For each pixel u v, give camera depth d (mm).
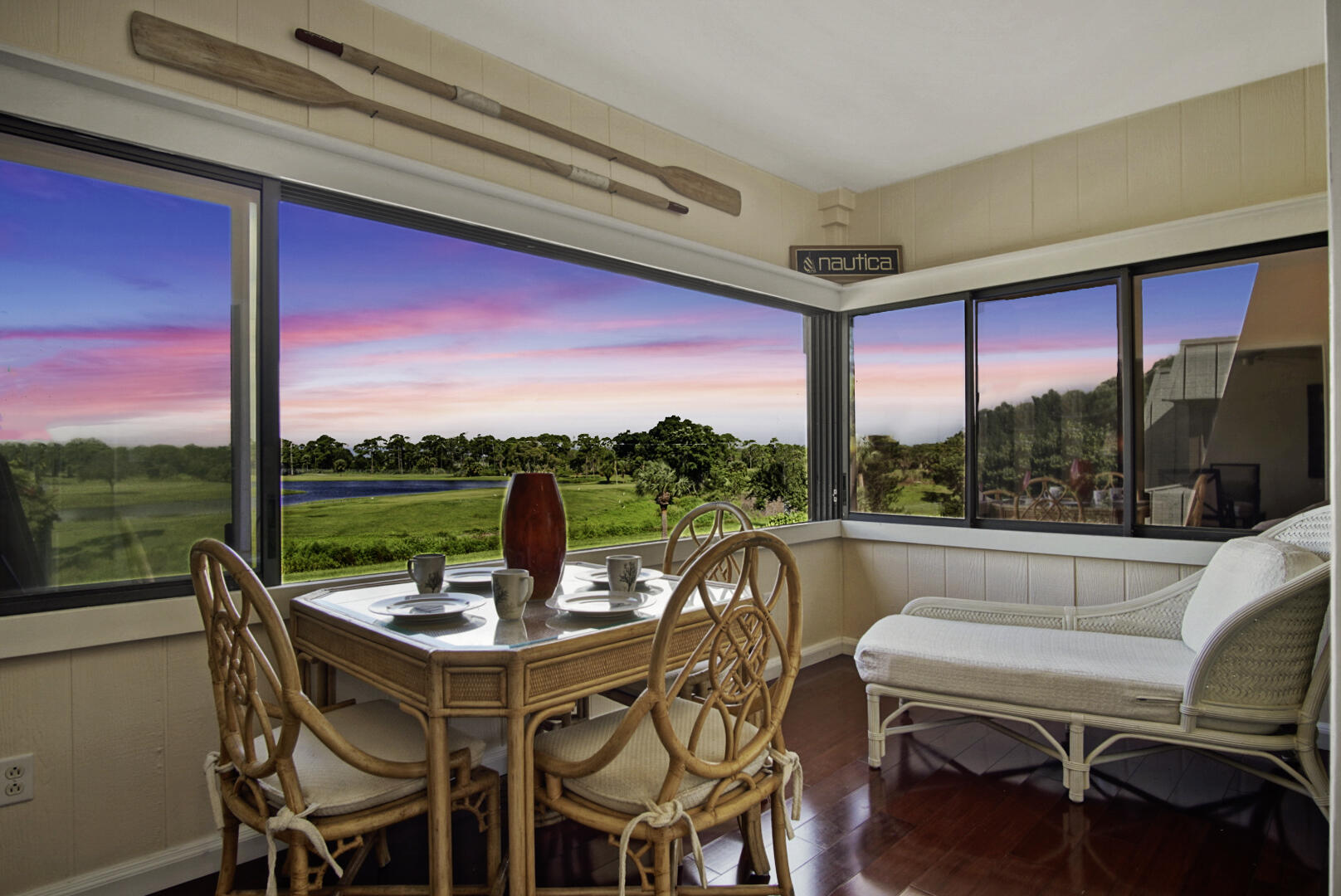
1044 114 3184
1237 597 2281
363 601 1949
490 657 1436
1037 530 3410
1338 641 1008
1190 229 2947
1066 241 3350
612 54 2678
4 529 1730
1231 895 1815
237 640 1430
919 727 2615
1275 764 2318
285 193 2172
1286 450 2795
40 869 1735
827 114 3152
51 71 1694
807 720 3057
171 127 1882
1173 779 2479
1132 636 2676
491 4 2355
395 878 1950
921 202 3887
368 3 2322
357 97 2232
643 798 1441
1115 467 3199
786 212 3914
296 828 1369
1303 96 2807
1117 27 2537
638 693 2404
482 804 1854
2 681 1686
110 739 1832
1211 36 2590
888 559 3893
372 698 2273
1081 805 2299
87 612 1768
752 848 1936
